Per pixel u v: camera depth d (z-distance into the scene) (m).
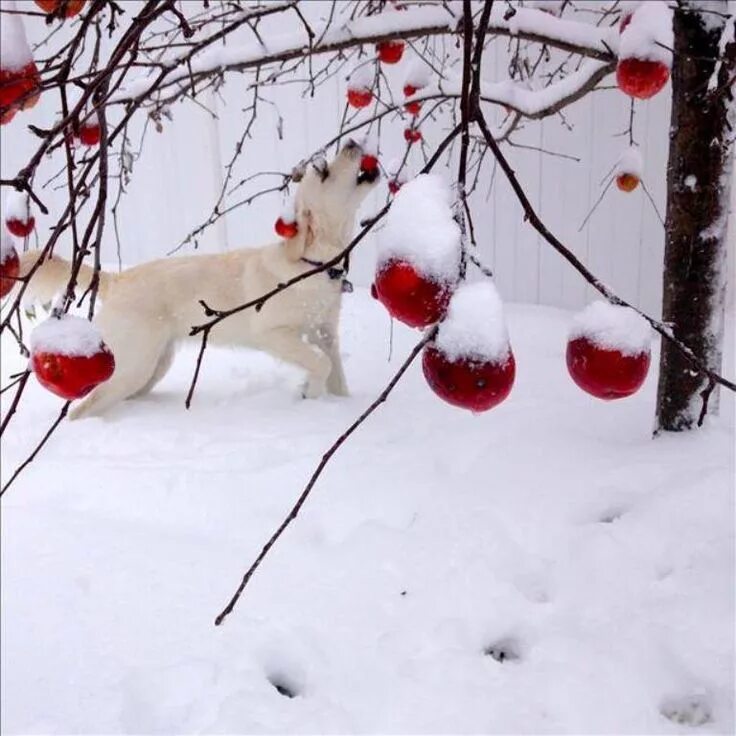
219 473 2.86
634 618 1.86
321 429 3.24
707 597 1.88
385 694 1.78
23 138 6.33
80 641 2.10
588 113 4.14
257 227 5.64
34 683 1.98
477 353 0.88
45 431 3.50
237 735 1.71
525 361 3.54
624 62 1.81
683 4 2.16
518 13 2.56
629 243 4.09
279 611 2.08
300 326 3.76
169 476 2.88
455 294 0.89
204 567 2.33
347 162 3.58
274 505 2.64
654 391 3.02
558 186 4.32
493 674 1.79
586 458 2.53
